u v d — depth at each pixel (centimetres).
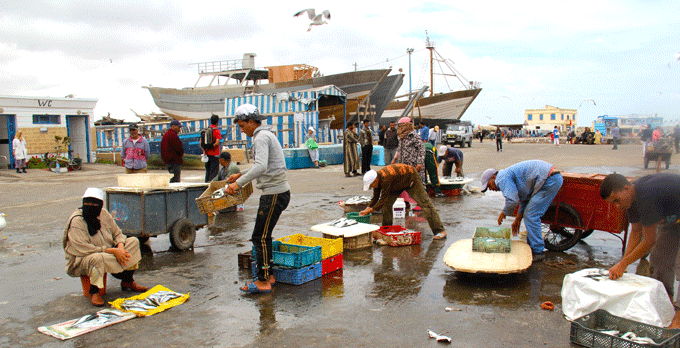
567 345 332
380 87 3428
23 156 1869
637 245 376
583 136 4416
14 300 445
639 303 346
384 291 450
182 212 621
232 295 446
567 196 571
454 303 416
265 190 449
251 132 450
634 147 3212
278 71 3303
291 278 473
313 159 1881
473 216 821
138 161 954
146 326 376
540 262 537
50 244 678
